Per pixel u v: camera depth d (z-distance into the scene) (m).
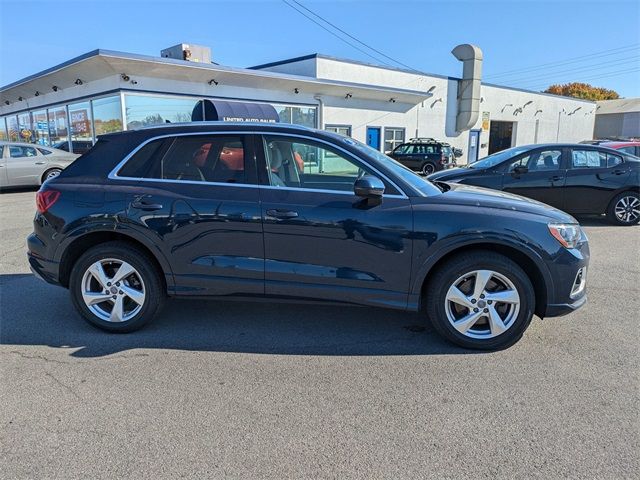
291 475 2.23
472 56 28.34
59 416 2.70
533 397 2.91
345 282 3.49
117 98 16.86
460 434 2.55
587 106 40.16
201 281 3.63
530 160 8.43
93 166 3.81
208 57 20.78
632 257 6.41
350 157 3.57
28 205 10.97
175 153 3.72
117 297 3.79
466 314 3.54
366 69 24.59
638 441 2.48
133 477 2.22
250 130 3.68
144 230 3.60
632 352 3.53
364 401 2.87
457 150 24.34
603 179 8.41
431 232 3.36
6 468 2.27
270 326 4.03
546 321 4.13
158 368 3.28
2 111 28.86
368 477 2.22
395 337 3.80
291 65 23.72
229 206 3.53
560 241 3.39
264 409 2.78
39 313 4.29
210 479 2.20
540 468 2.28
